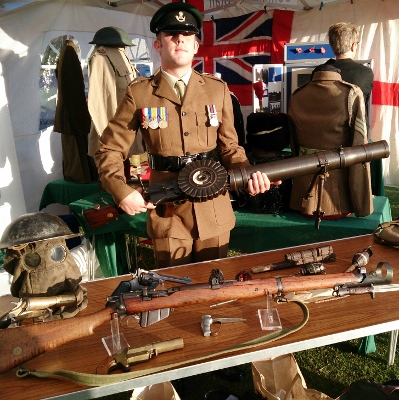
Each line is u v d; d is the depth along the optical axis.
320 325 1.60
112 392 1.37
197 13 2.02
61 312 1.65
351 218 2.78
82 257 3.28
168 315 1.68
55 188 3.99
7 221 3.76
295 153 2.89
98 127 3.60
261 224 2.81
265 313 1.70
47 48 4.91
